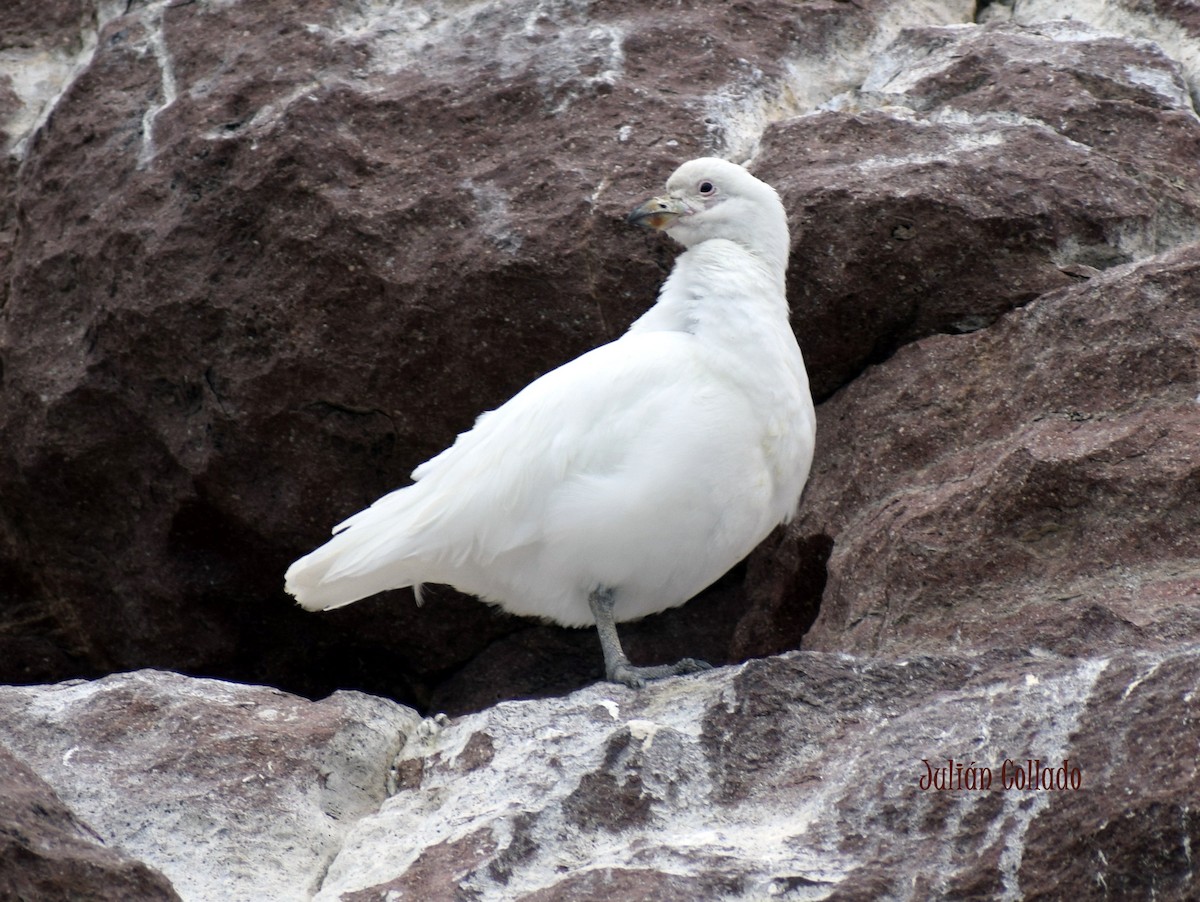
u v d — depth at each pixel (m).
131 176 15.35
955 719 8.91
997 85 14.88
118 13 18.56
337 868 9.10
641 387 10.92
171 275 14.52
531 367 13.94
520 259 13.57
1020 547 11.53
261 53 15.64
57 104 16.55
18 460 15.69
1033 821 8.17
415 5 16.28
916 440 12.97
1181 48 16.19
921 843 8.29
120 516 15.69
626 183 13.93
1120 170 14.08
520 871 8.65
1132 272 12.57
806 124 14.43
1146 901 7.83
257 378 14.31
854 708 9.48
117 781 9.80
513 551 11.21
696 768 9.24
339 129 14.53
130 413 15.16
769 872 8.13
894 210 13.35
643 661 14.82
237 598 15.73
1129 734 8.33
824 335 13.79
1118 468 11.42
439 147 14.46
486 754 9.84
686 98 14.82
